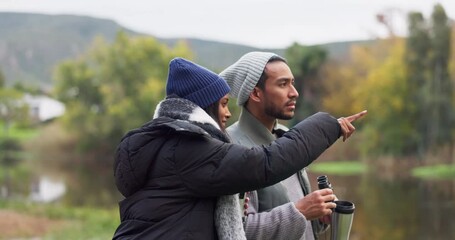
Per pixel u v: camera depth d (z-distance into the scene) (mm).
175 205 2594
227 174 2551
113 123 59656
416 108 49125
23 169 43812
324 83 57625
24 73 169625
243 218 2914
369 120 52156
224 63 166875
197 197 2611
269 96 3176
